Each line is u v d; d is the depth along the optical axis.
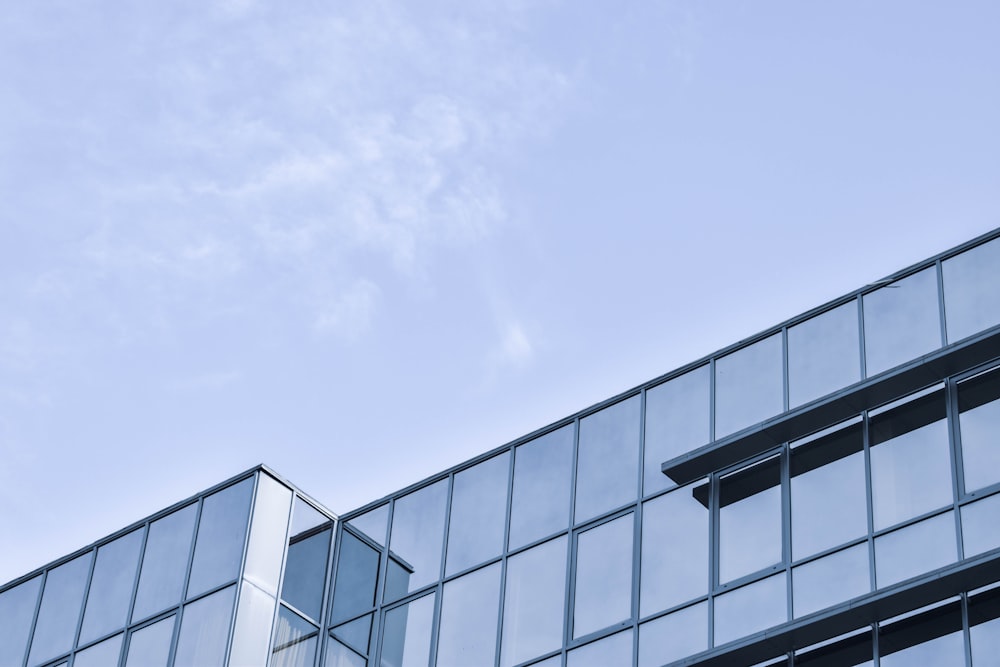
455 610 38.72
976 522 32.28
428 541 40.31
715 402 37.59
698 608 34.94
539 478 39.47
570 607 36.91
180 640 38.78
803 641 33.16
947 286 35.56
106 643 40.44
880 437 34.72
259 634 38.47
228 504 40.44
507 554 38.75
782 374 36.94
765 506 35.41
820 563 33.84
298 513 41.06
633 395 39.09
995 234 35.50
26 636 42.44
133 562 41.53
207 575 39.47
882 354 35.66
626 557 36.75
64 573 43.06
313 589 40.59
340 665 39.47
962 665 31.11
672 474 36.94
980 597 31.53
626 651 35.41
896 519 33.41
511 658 37.06
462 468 41.03
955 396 34.16
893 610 32.31
